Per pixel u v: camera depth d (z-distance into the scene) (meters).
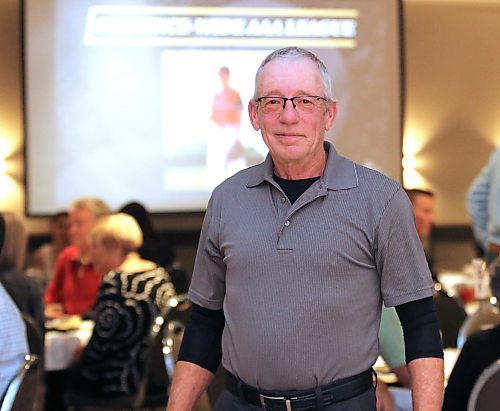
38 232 9.58
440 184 10.30
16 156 9.63
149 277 5.61
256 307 2.50
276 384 2.51
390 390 3.51
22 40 9.41
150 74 9.59
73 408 6.24
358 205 2.50
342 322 2.48
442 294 5.01
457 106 10.34
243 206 2.58
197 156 9.69
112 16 9.52
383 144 9.83
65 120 9.53
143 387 5.52
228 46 9.62
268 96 2.47
